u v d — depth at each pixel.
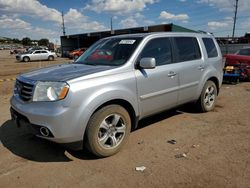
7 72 19.12
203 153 4.11
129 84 4.21
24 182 3.43
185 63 5.32
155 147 4.37
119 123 4.20
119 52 4.64
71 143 3.68
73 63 4.98
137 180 3.40
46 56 36.06
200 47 5.88
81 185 3.33
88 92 3.71
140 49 4.53
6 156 4.16
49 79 3.74
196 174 3.50
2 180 3.49
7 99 8.39
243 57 10.57
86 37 48.81
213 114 6.13
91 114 3.74
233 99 7.74
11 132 5.19
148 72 4.52
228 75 10.39
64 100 3.54
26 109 3.77
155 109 4.78
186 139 4.68
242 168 3.62
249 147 4.29
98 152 3.92
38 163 3.92
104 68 4.16
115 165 3.80
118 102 4.20
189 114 6.14
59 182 3.41
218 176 3.43
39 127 3.68
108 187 3.27
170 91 4.97
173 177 3.44
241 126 5.29
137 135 4.90
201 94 5.93
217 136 4.79
